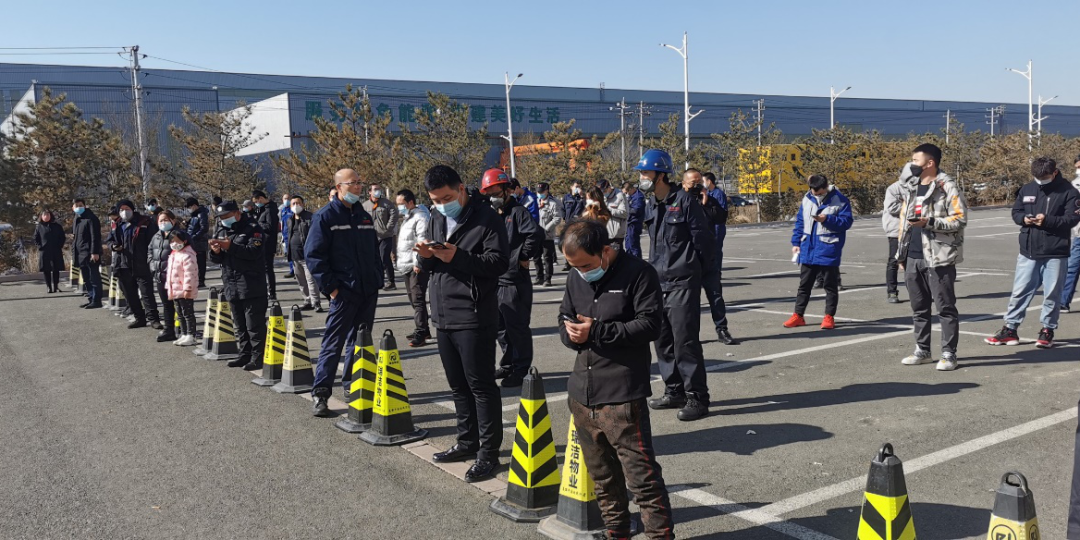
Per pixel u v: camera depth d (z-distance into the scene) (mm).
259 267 8297
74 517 4527
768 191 42875
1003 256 16594
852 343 8320
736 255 20453
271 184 42000
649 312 3289
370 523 4285
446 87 86250
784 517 4113
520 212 7027
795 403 6176
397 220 15016
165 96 49562
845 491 4398
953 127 50031
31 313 14203
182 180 30938
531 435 4258
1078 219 7246
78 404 7199
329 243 6457
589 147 38094
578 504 3928
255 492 4816
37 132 23688
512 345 7461
